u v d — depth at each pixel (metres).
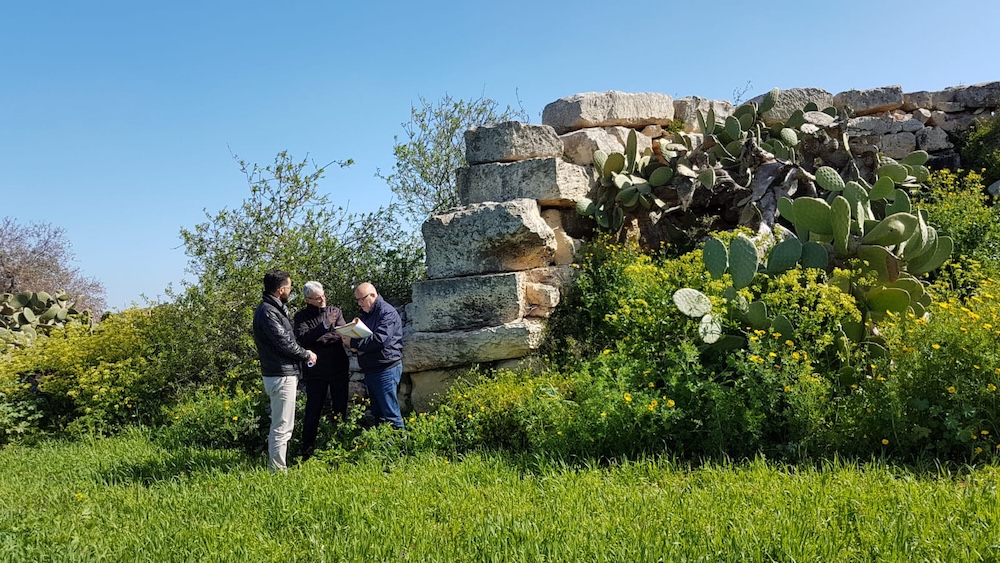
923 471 4.53
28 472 6.50
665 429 5.33
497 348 7.20
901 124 11.00
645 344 6.10
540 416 5.76
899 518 3.57
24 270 21.09
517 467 5.32
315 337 6.46
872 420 4.95
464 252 7.76
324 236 9.09
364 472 5.50
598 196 8.54
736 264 6.27
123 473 6.10
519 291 7.41
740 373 5.62
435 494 4.81
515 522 4.00
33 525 4.40
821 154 9.19
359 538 3.98
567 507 4.24
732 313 6.00
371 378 6.31
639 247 8.26
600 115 9.17
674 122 9.90
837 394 5.38
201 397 7.69
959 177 10.48
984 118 10.94
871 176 9.27
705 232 8.48
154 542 4.11
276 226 9.10
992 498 3.75
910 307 6.01
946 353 5.00
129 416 8.38
